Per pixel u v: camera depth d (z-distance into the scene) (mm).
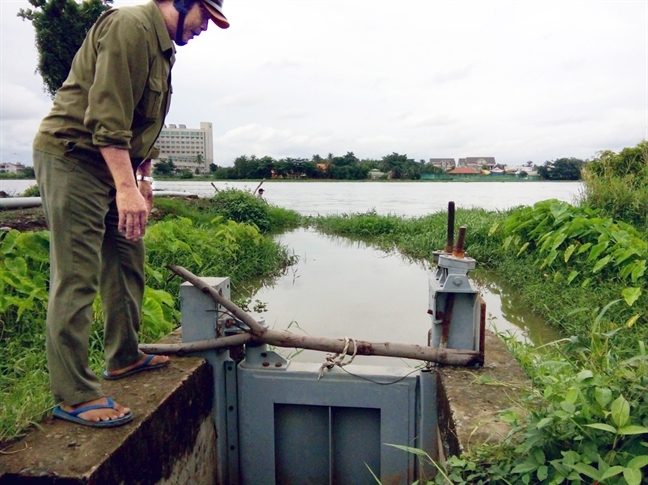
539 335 4609
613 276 5105
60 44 10500
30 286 3779
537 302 5379
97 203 1871
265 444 2590
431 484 1775
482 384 2174
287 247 9586
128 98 1823
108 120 1764
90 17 10625
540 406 1819
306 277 7195
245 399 2568
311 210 21844
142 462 1829
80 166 1833
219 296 2420
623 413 1432
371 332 4547
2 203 8625
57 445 1689
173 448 2070
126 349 2209
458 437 1806
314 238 12375
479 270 7723
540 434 1548
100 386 1986
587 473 1352
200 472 2344
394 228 12953
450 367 2354
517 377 2246
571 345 2186
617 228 5871
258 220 13719
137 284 2234
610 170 8961
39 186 1873
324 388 2500
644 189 7746
